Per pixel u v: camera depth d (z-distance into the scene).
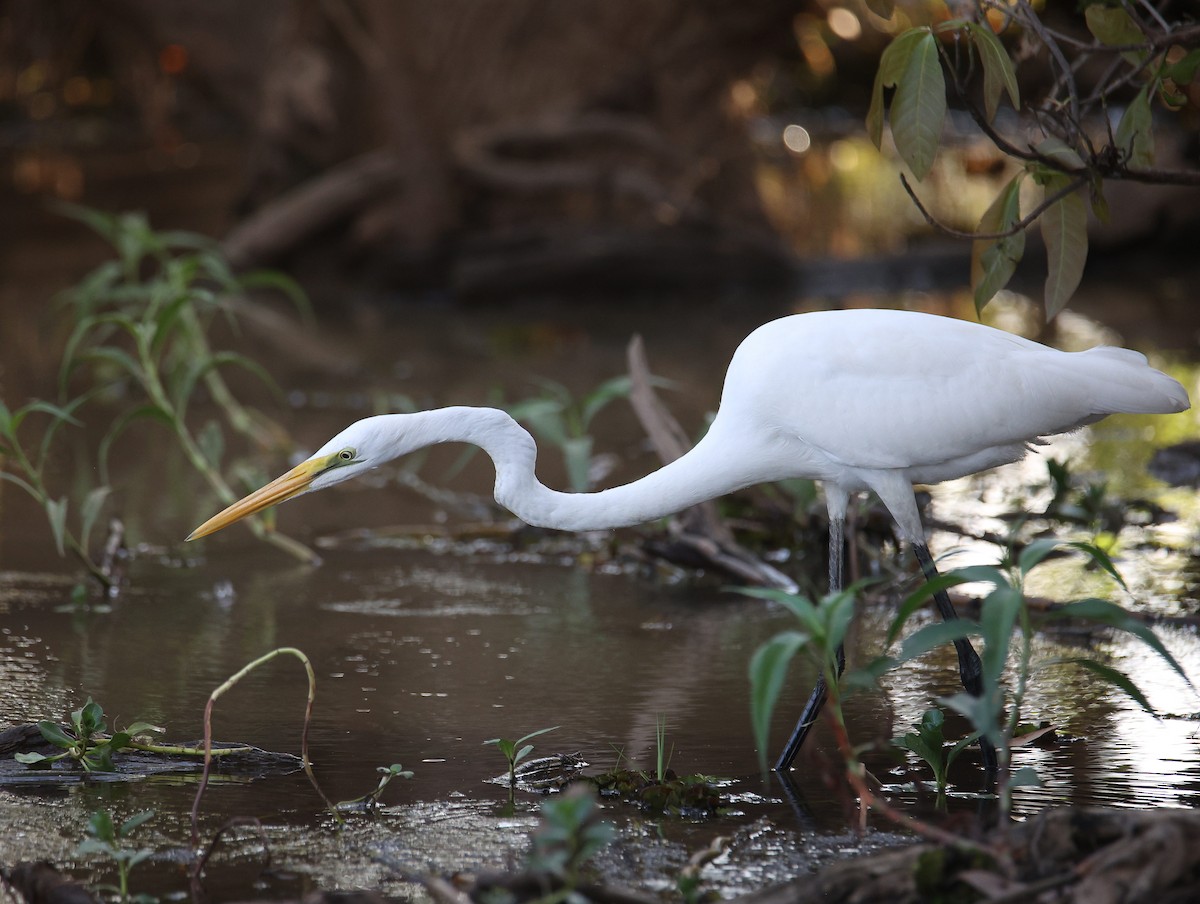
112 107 51.59
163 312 11.38
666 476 7.74
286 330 22.64
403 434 7.41
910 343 7.52
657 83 27.02
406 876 5.68
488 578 10.81
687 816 6.38
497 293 25.55
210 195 37.09
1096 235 27.42
